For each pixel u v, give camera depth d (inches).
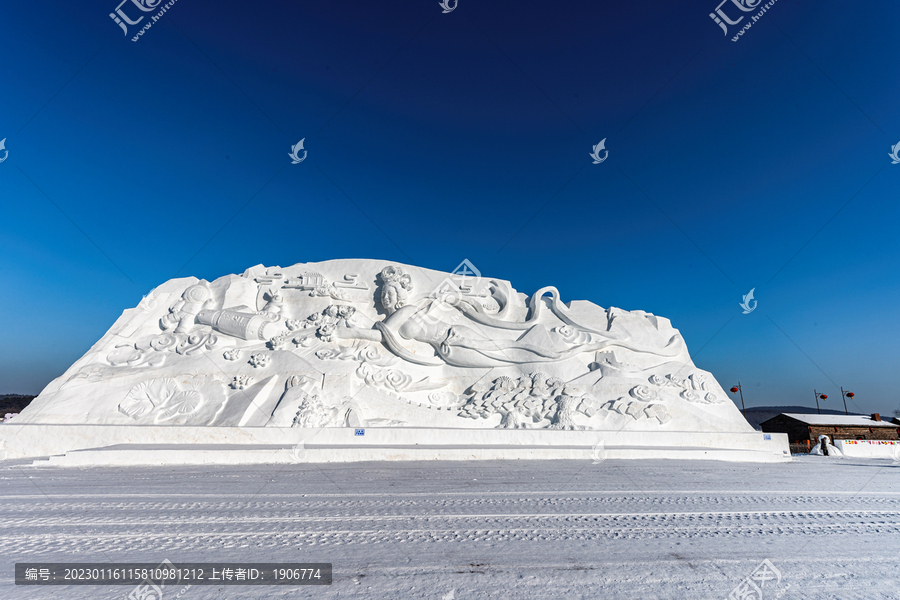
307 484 338.0
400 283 714.8
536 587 158.9
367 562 181.6
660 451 539.2
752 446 613.0
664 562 183.9
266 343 669.9
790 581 166.2
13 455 514.9
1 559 183.8
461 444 539.5
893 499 309.9
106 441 523.8
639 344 720.3
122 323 695.1
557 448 526.0
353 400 601.0
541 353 685.3
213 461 458.9
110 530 222.1
